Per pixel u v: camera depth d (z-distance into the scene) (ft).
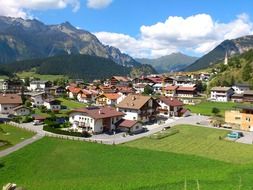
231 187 141.59
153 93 652.07
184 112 423.23
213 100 572.51
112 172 195.11
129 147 254.88
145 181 161.27
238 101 561.02
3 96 453.99
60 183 165.99
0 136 293.23
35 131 320.50
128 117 373.81
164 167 202.08
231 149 261.44
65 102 555.28
